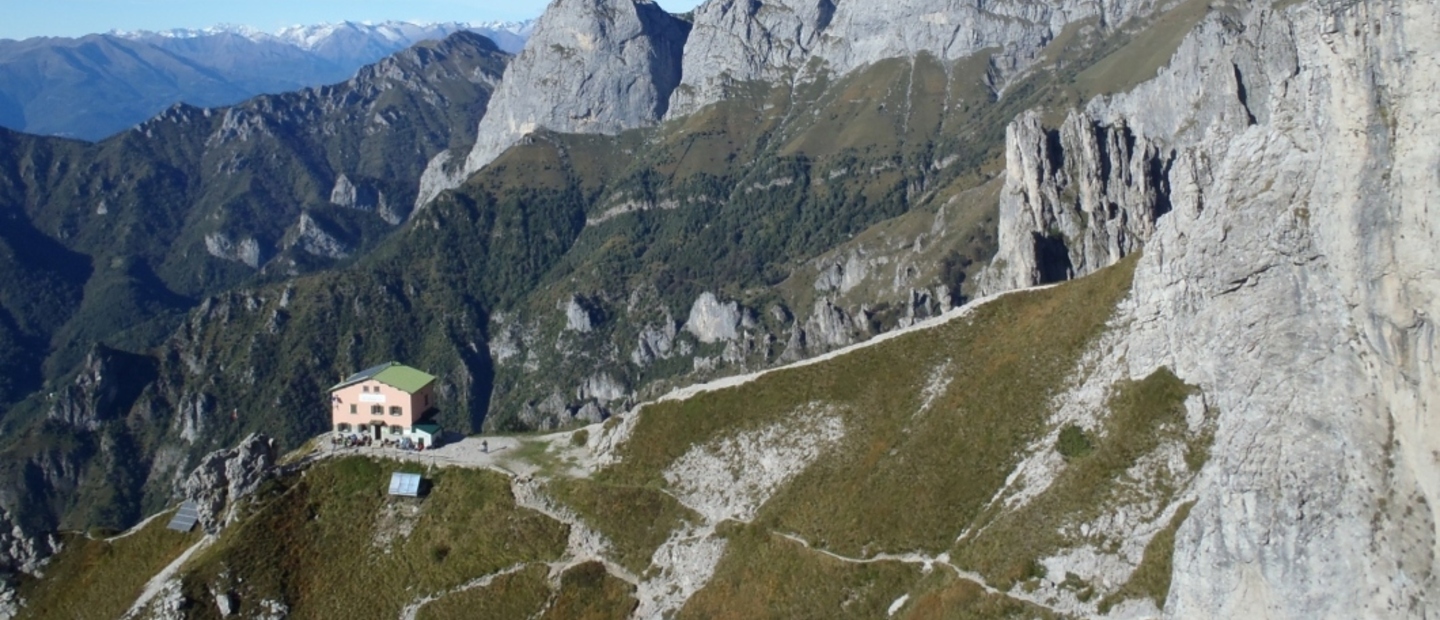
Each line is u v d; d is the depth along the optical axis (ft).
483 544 454.81
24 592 473.26
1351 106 257.55
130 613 444.14
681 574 422.82
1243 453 287.28
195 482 487.20
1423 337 248.73
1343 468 266.57
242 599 442.50
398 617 435.12
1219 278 307.99
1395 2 242.99
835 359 483.92
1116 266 439.22
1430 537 251.19
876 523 395.96
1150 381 361.30
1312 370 275.18
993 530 360.28
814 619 375.04
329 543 466.29
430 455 504.43
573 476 479.00
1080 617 317.42
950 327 470.39
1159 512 326.03
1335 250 267.59
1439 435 249.34
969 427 410.72
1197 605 293.64
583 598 427.74
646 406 500.33
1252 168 305.32
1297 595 270.87
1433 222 241.55
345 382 541.75
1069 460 366.43
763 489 442.91
